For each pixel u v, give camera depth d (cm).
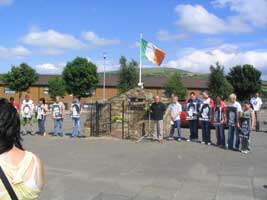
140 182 1013
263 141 1877
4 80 7150
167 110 2109
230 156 1435
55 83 7650
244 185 1002
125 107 1958
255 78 8444
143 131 1938
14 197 269
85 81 7431
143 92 2091
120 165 1227
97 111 2014
